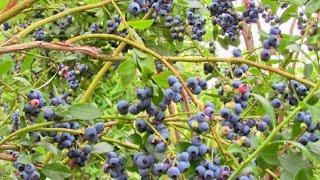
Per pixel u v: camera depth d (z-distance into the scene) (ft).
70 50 2.06
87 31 3.52
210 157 1.99
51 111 2.04
